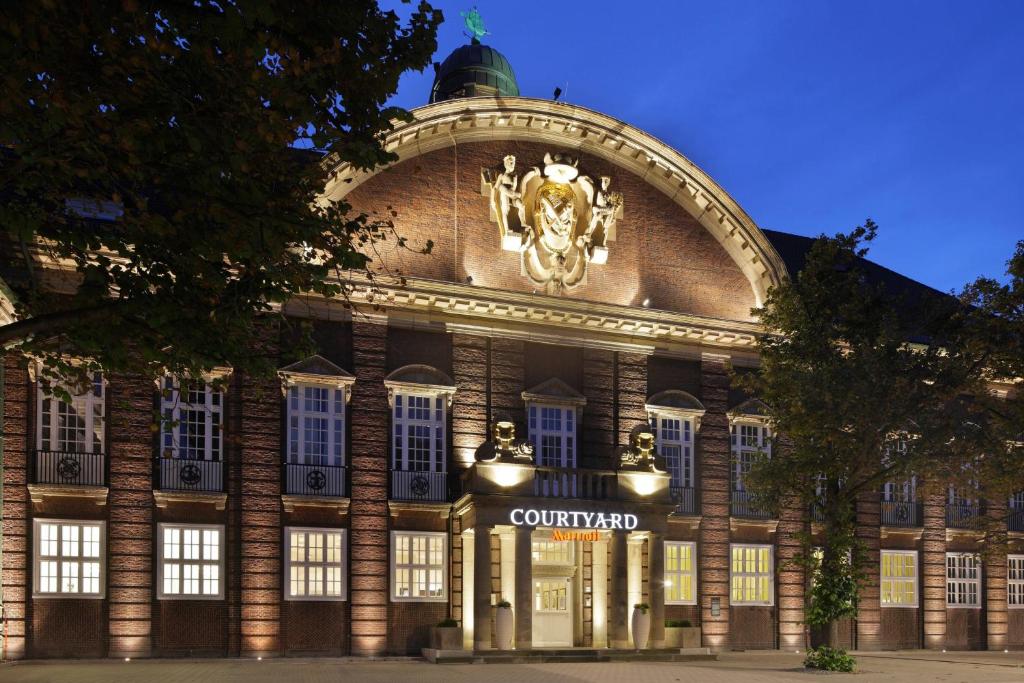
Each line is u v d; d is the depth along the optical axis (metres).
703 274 40.62
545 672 28.22
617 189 39.59
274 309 33.53
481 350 36.75
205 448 32.41
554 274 37.88
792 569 40.53
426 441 35.56
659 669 29.83
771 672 29.16
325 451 33.97
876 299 32.59
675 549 38.75
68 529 30.30
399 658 33.34
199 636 31.52
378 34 14.72
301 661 31.53
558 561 37.16
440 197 36.59
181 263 15.12
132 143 13.23
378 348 35.03
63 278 29.66
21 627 29.23
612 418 38.28
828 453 31.11
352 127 15.23
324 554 33.50
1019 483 32.72
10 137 12.88
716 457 39.94
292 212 15.23
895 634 42.81
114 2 12.96
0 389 29.39
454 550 35.16
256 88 13.69
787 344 32.84
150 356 15.20
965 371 32.22
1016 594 45.91
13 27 11.92
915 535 43.72
